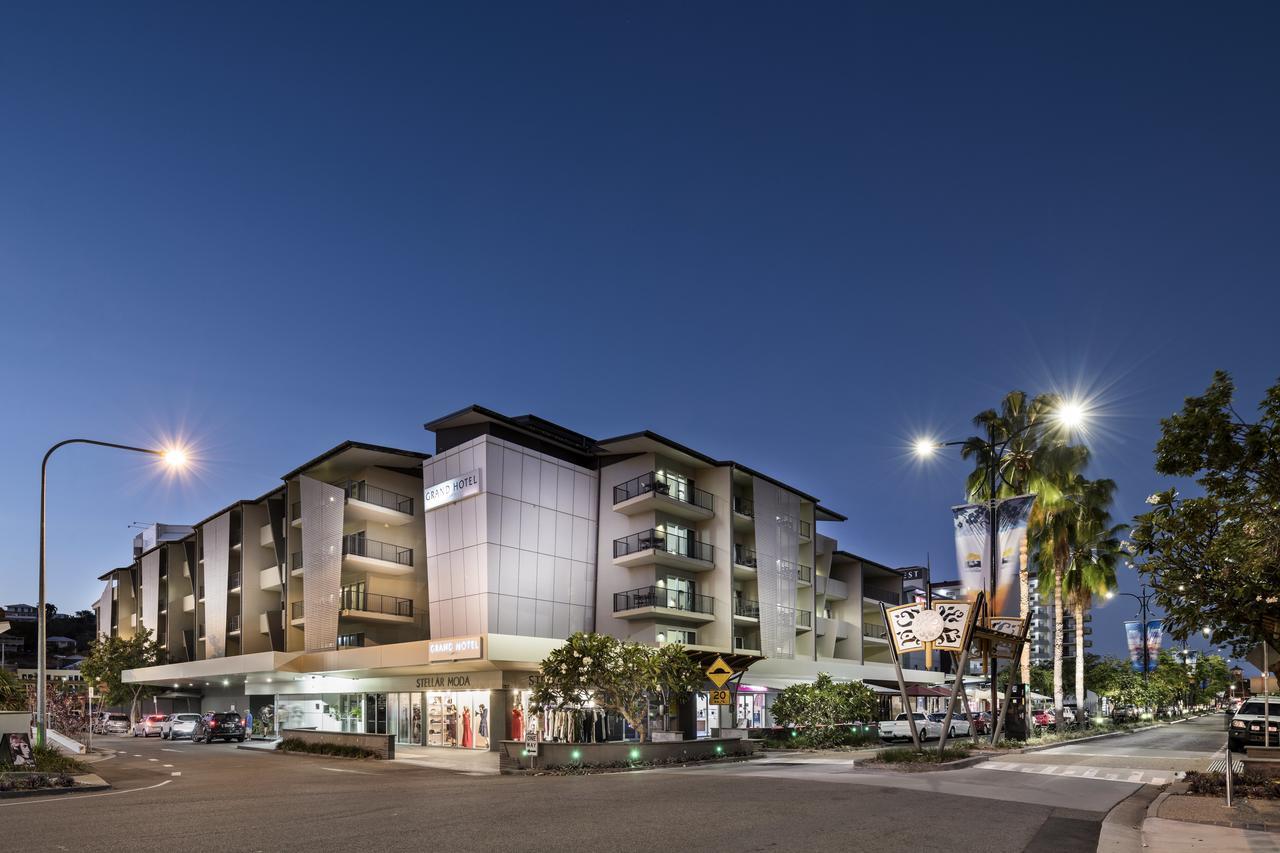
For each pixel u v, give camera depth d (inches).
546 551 1862.7
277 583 2305.6
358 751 1274.6
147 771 1041.5
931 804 604.7
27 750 911.7
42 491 1080.2
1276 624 574.9
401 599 2058.3
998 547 1243.2
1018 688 1485.0
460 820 526.0
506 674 1563.7
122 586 3499.0
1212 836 463.8
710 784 754.8
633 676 1098.7
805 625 2324.1
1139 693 2738.7
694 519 2048.5
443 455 1877.5
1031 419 1724.9
